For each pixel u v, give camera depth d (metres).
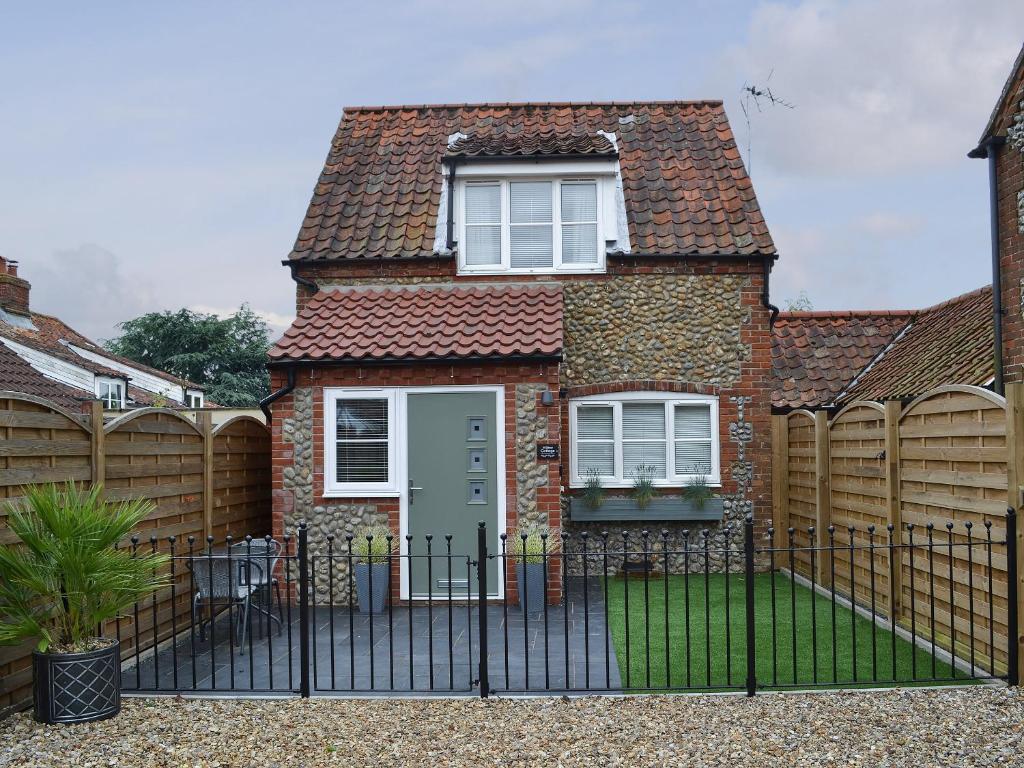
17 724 5.79
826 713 5.77
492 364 10.41
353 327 11.12
